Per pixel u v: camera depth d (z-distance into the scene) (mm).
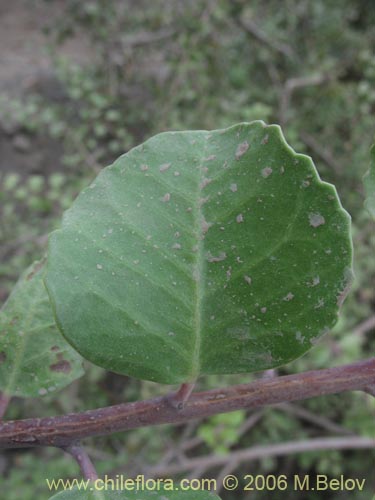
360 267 308
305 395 64
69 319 57
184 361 60
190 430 288
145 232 59
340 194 335
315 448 268
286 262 56
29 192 354
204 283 59
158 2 353
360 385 64
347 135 351
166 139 61
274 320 57
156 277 59
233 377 273
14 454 302
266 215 56
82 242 58
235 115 337
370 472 308
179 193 59
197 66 338
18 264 304
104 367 59
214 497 63
